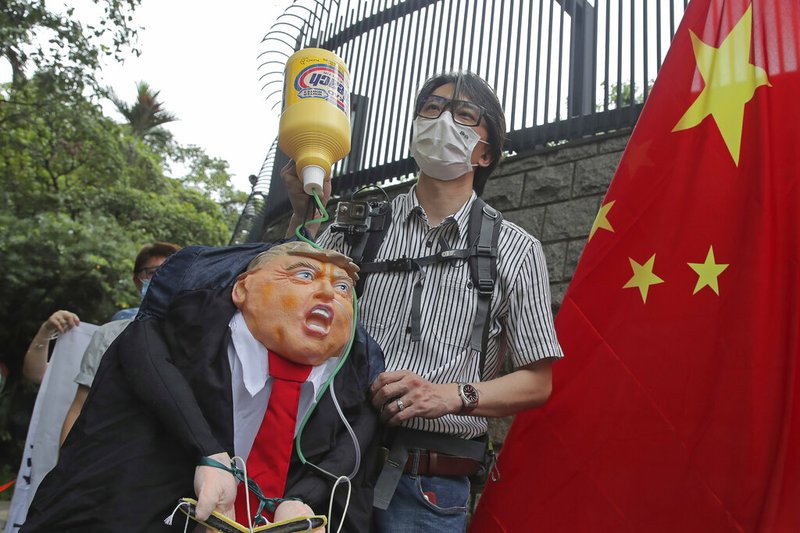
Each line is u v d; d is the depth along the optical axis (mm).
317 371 1509
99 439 1353
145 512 1273
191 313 1483
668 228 2430
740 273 2227
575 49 4137
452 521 1921
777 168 2312
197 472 1273
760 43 2508
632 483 2186
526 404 1950
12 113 11523
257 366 1443
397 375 1723
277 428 1424
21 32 8672
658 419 2213
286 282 1485
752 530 1964
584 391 2361
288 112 1833
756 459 2018
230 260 1673
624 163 2631
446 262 2018
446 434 1948
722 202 2363
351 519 1518
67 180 14484
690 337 2250
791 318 2098
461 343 1953
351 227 2139
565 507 2250
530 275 2033
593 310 2463
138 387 1357
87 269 11719
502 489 2369
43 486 1352
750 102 2447
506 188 4078
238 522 1336
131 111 21594
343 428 1580
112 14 9117
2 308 11430
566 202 3793
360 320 2039
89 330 3156
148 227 15758
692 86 2602
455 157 2119
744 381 2100
